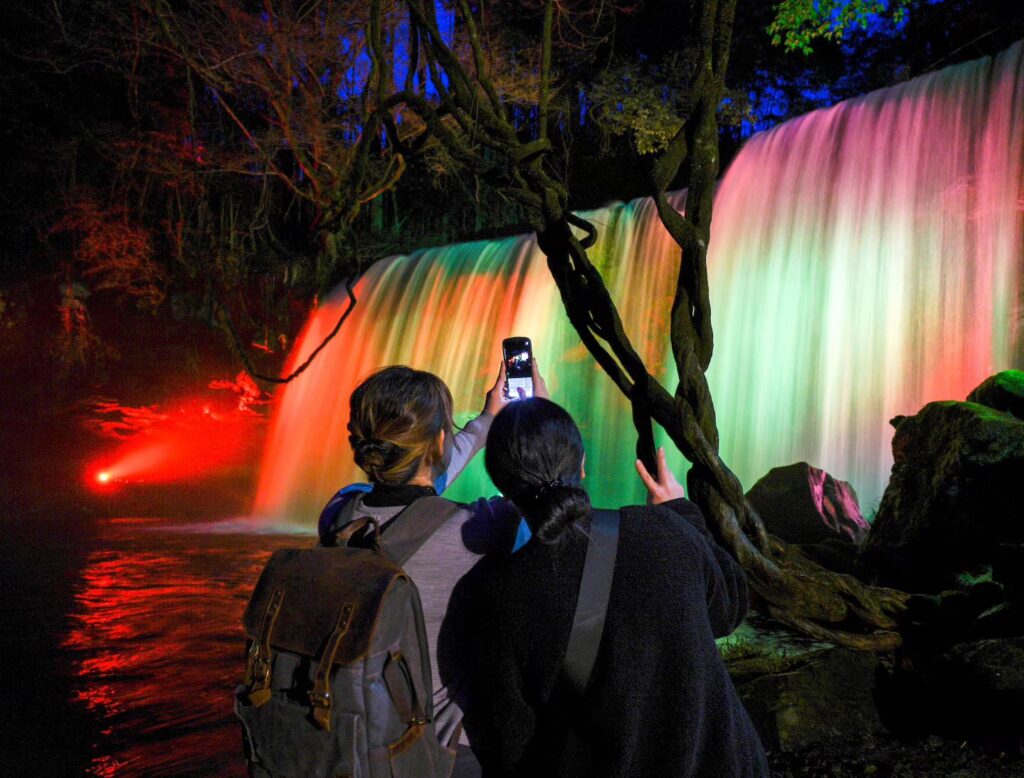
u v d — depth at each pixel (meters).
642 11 23.64
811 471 7.94
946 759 3.47
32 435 22.64
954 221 12.27
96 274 27.16
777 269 14.38
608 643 1.72
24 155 26.58
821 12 11.76
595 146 24.94
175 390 25.94
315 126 15.98
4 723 5.55
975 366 11.74
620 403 17.06
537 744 1.79
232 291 27.08
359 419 2.05
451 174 25.56
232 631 7.88
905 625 3.95
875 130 13.58
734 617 1.91
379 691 1.73
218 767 4.81
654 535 1.79
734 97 21.47
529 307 18.67
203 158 23.66
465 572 1.95
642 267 17.05
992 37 18.70
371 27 4.36
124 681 6.42
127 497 18.38
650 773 1.69
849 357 13.18
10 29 24.19
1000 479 5.28
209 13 17.48
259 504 18.44
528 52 21.55
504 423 1.91
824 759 3.66
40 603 9.07
